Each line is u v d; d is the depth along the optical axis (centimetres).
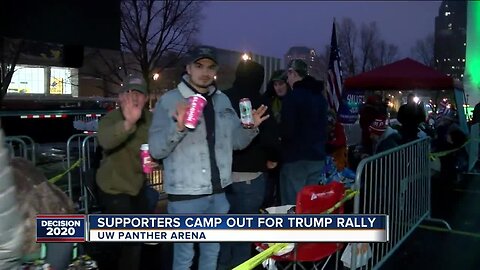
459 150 956
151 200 438
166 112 316
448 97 1148
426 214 623
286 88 564
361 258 391
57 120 1471
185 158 317
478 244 552
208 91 332
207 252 344
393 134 623
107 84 2225
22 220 204
